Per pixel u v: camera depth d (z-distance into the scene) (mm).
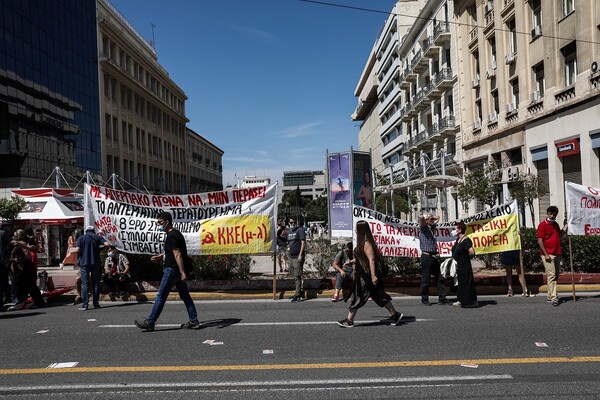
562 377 5426
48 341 7480
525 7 25828
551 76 23500
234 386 5289
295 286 11602
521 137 26641
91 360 6363
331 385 5281
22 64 35438
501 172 24766
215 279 12711
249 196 11953
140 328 8281
